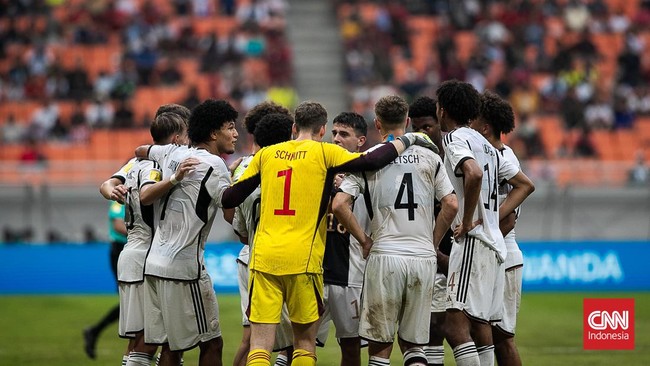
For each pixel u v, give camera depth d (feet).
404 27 338.34
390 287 82.33
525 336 142.20
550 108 304.09
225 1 344.90
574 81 317.01
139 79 303.89
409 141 83.30
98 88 300.20
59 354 125.90
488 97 90.68
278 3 349.61
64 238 235.20
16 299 190.49
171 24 334.44
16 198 234.99
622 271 208.33
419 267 82.38
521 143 281.95
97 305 181.47
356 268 90.79
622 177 262.06
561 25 349.61
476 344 85.40
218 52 318.04
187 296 84.38
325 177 82.53
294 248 81.66
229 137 87.25
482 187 85.30
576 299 190.29
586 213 244.63
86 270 203.10
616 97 308.40
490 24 343.67
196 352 127.65
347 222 82.23
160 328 85.30
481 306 84.28
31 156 263.49
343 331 91.30
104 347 132.26
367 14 352.90
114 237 115.96
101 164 248.32
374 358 83.56
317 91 319.68
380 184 82.94
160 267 83.92
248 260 92.79
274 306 81.97
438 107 87.92
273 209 82.69
